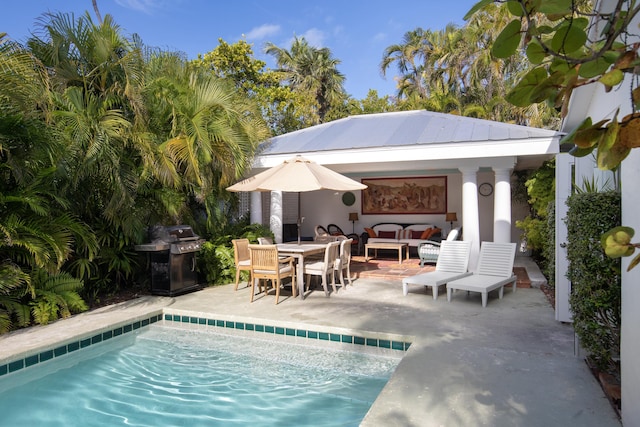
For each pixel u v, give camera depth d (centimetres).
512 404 317
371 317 570
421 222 1388
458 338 476
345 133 1070
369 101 2617
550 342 461
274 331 557
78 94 679
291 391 416
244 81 1808
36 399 407
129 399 404
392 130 1015
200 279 870
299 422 356
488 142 815
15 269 526
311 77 2566
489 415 301
